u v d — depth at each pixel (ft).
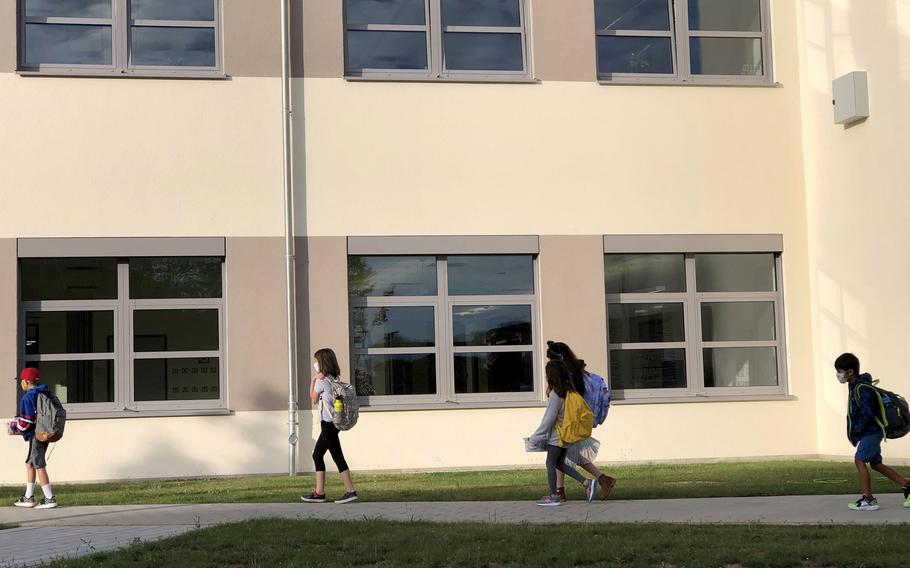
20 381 53.83
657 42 60.75
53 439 42.39
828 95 58.75
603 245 58.65
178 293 55.62
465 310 57.88
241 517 37.76
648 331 59.52
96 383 54.70
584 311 58.23
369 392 56.85
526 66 59.31
